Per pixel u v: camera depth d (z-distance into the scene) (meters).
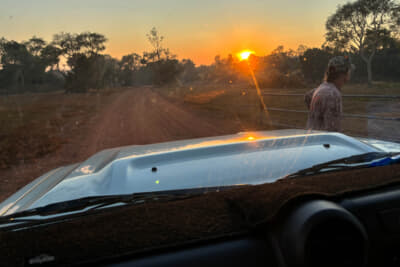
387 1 45.25
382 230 1.00
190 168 1.45
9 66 100.56
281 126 8.11
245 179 1.34
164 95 44.97
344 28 49.72
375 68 64.50
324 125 2.54
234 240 0.96
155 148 1.86
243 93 17.25
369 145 1.77
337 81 2.59
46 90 108.19
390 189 1.09
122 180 1.41
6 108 37.25
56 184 1.56
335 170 1.39
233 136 2.03
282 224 0.94
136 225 1.00
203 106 19.39
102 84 106.69
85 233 0.96
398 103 4.15
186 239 0.95
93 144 9.71
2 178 6.19
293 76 44.47
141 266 0.89
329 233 0.90
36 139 11.03
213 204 1.09
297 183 1.14
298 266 0.88
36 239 0.94
